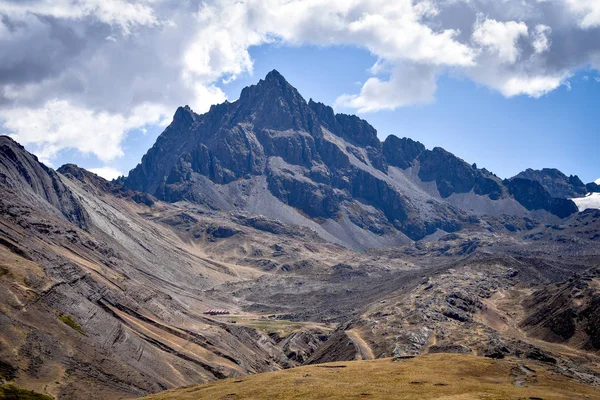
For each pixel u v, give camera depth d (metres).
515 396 94.50
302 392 103.69
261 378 125.12
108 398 126.19
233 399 104.94
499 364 129.75
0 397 102.62
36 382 115.12
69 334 141.12
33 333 130.00
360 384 107.56
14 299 138.75
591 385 118.44
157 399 116.62
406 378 112.50
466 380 111.62
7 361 115.31
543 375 121.50
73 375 126.06
